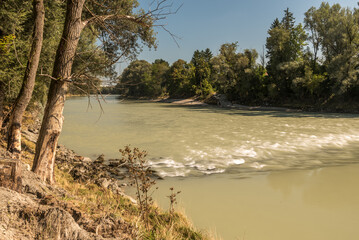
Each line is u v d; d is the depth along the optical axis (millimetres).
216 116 42031
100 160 14234
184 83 100438
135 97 124375
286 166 13453
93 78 5469
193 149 17594
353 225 6977
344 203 8523
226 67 71938
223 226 6887
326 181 10938
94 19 6812
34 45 6457
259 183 10734
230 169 12914
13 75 9508
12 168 3656
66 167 10508
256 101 66000
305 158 15203
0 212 2850
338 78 48469
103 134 23938
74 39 6293
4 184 3594
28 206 3152
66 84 6402
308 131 25516
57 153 13078
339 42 51812
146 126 29516
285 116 42031
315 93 56375
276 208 8172
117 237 3367
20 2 10273
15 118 6844
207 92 86750
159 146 18609
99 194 6930
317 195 9289
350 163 13969
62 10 12555
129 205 6215
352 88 51000
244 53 69312
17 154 6820
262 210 8023
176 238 4605
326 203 8555
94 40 13141
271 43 61312
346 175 11750
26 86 6648
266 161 14531
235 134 23891
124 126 29516
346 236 6387
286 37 60062
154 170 12656
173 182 10867
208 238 5344
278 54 61344
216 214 7688
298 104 56781
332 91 50875
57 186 6422
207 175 11883
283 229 6754
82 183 8508
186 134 23969
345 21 50844
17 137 6918
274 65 61625
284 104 59312
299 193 9516
